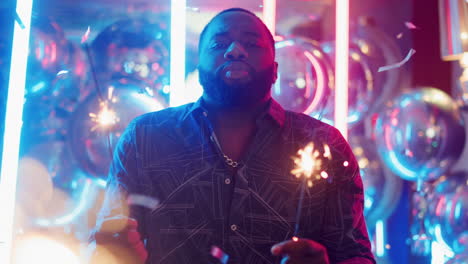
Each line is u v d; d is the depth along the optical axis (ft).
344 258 4.12
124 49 6.31
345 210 4.23
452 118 6.48
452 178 7.00
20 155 6.24
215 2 6.76
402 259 7.22
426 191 6.74
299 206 3.77
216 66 4.13
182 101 6.28
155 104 6.07
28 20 5.86
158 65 6.32
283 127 4.33
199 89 6.57
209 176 4.09
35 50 6.06
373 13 8.04
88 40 6.45
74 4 6.79
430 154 6.48
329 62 6.61
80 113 5.93
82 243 6.27
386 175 7.06
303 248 3.30
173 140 4.22
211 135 4.20
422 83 7.52
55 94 6.38
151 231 4.07
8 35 5.29
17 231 6.11
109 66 6.33
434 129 6.45
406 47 7.73
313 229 4.17
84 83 6.36
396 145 6.57
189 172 4.10
